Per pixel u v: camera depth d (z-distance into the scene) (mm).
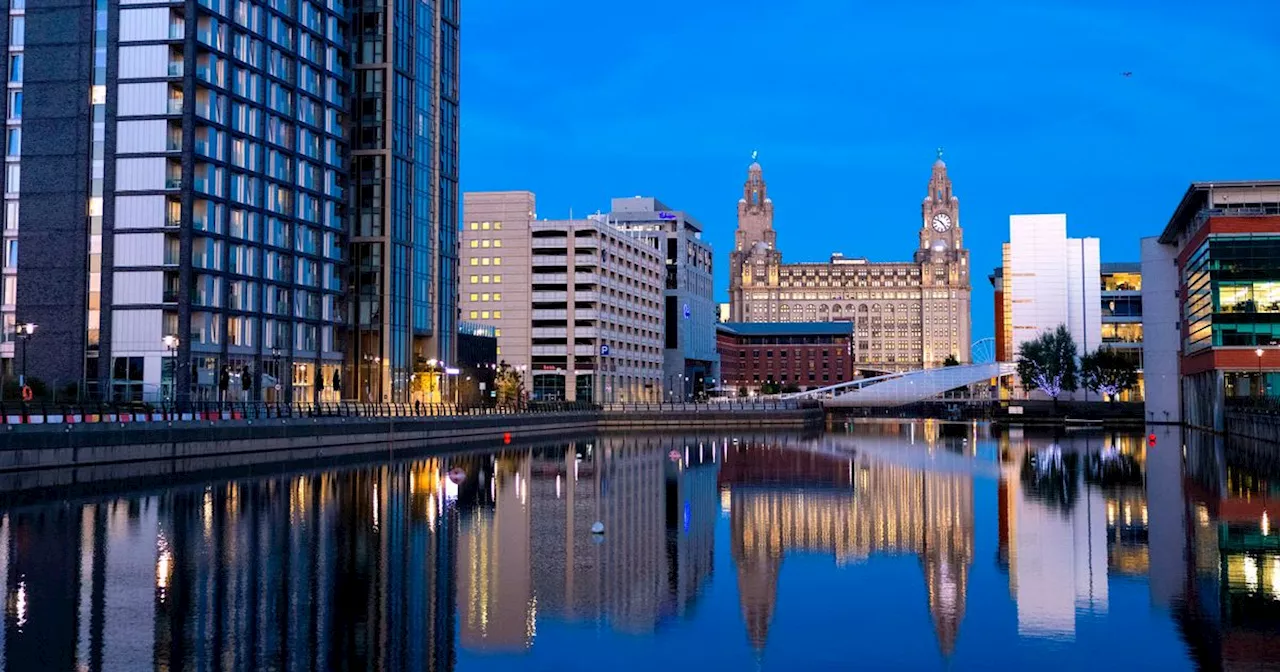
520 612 31719
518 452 112062
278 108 126000
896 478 77062
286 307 127250
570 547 43688
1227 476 73250
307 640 28125
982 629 29750
